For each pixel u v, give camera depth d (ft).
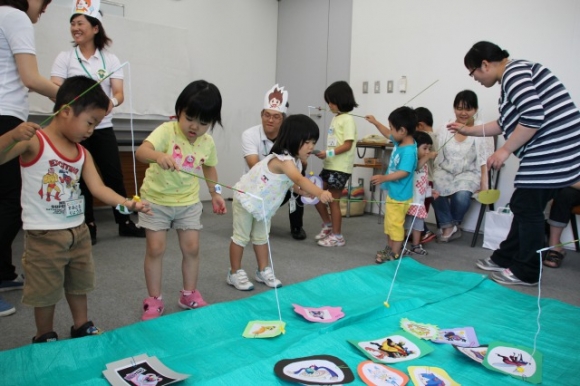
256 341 5.52
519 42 12.07
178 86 15.34
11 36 5.97
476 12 12.84
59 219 4.95
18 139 4.24
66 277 5.39
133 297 7.26
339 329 5.89
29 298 4.99
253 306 6.55
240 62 17.92
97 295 7.29
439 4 13.64
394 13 14.85
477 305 7.03
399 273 8.45
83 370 4.78
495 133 9.13
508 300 7.27
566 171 7.69
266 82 19.01
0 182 6.32
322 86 17.47
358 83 16.22
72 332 5.75
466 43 13.12
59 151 4.90
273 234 12.35
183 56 15.39
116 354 5.11
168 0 15.47
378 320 6.30
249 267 9.14
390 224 9.82
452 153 11.89
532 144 7.97
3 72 6.13
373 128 15.87
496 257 9.45
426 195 11.23
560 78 11.39
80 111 4.71
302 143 6.90
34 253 4.88
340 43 16.66
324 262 9.75
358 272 8.15
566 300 7.82
